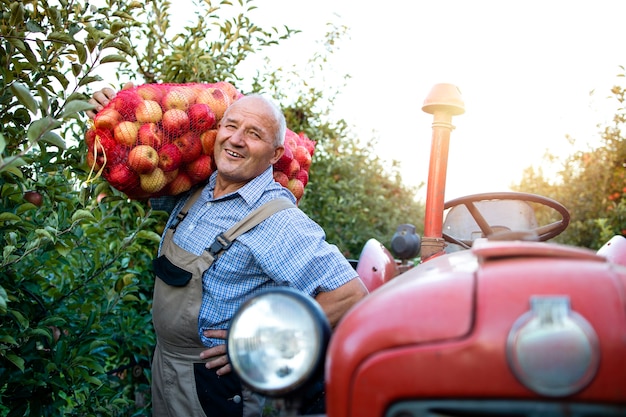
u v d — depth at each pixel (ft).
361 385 4.32
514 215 10.10
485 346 4.09
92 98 8.09
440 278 4.75
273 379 4.70
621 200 24.66
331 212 19.22
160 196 8.62
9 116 7.48
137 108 7.63
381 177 25.30
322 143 20.11
